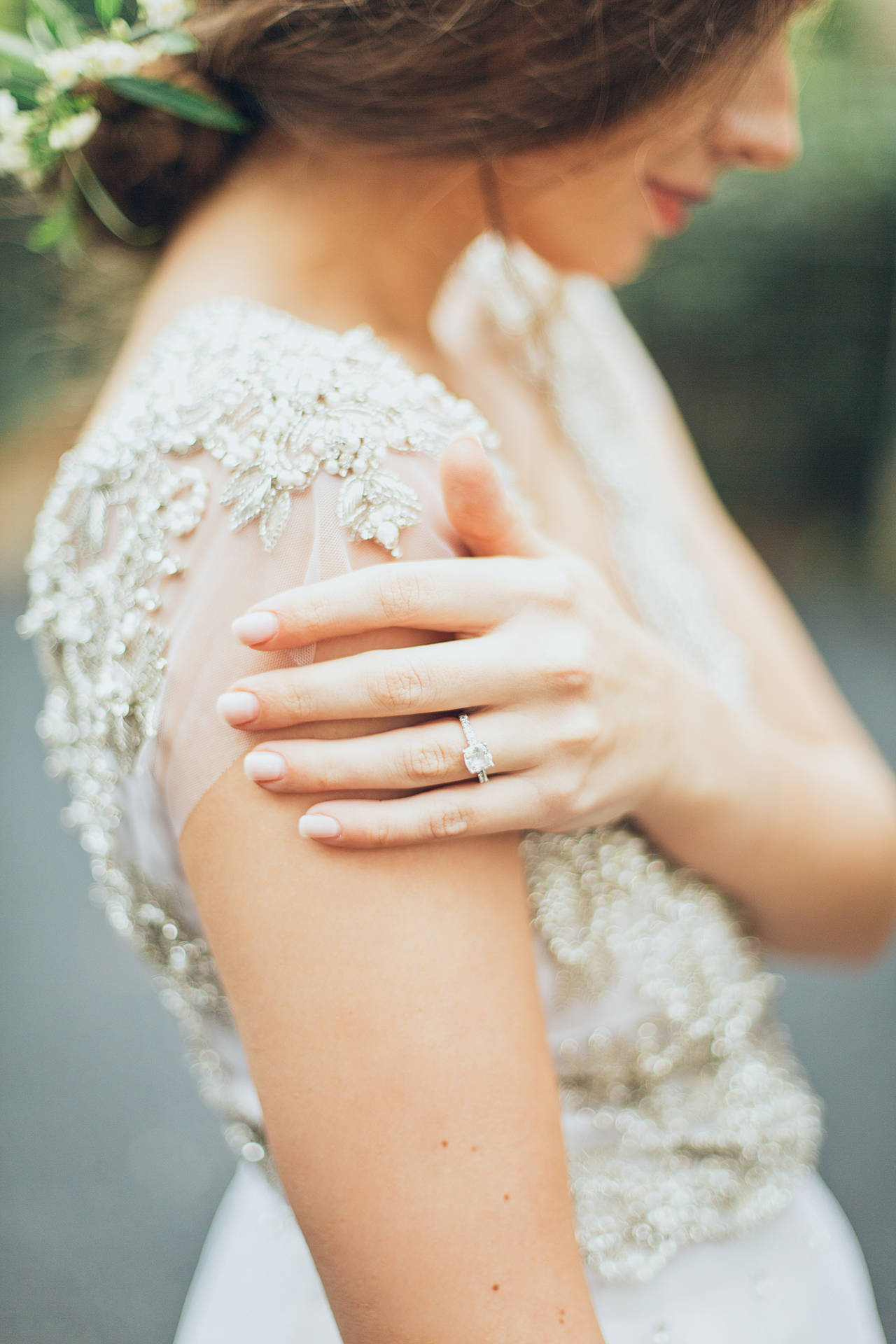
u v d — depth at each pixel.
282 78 0.50
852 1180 1.57
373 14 0.49
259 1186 0.61
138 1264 1.44
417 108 0.50
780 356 3.74
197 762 0.46
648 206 0.56
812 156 3.35
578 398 0.73
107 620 0.49
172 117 0.53
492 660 0.46
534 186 0.53
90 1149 1.64
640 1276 0.57
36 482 3.46
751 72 0.51
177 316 0.51
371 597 0.45
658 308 3.69
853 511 3.86
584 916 0.56
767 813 0.60
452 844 0.46
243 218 0.53
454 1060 0.45
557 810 0.48
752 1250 0.60
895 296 3.59
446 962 0.45
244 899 0.45
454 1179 0.44
